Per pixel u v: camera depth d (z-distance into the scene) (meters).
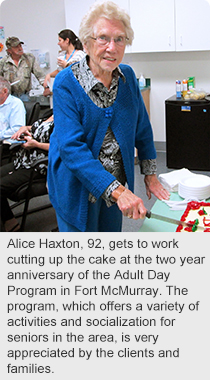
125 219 3.29
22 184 2.92
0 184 2.87
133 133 1.64
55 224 3.35
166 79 4.89
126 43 1.46
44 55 5.42
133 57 4.95
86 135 1.53
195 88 4.75
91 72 1.48
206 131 4.21
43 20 5.31
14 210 3.66
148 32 4.43
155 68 4.89
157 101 5.03
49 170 1.77
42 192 2.97
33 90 5.15
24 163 2.93
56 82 1.50
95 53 1.40
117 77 1.53
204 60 4.65
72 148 1.43
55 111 1.50
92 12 1.37
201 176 1.95
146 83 4.99
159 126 5.12
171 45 4.38
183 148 4.37
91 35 1.38
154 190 1.89
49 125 2.89
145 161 1.90
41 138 2.91
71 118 1.46
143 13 4.38
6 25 5.52
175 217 1.66
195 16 4.20
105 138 1.57
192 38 4.27
